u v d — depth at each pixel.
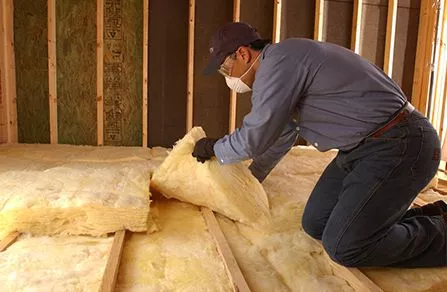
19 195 1.83
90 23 3.62
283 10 3.93
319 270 1.59
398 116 1.46
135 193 1.93
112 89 3.74
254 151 1.56
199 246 1.74
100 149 3.49
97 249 1.68
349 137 1.50
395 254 1.50
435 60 4.09
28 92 3.63
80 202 1.77
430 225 1.59
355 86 1.45
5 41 3.43
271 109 1.43
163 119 3.85
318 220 1.76
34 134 3.71
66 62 3.64
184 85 3.82
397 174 1.43
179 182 2.07
